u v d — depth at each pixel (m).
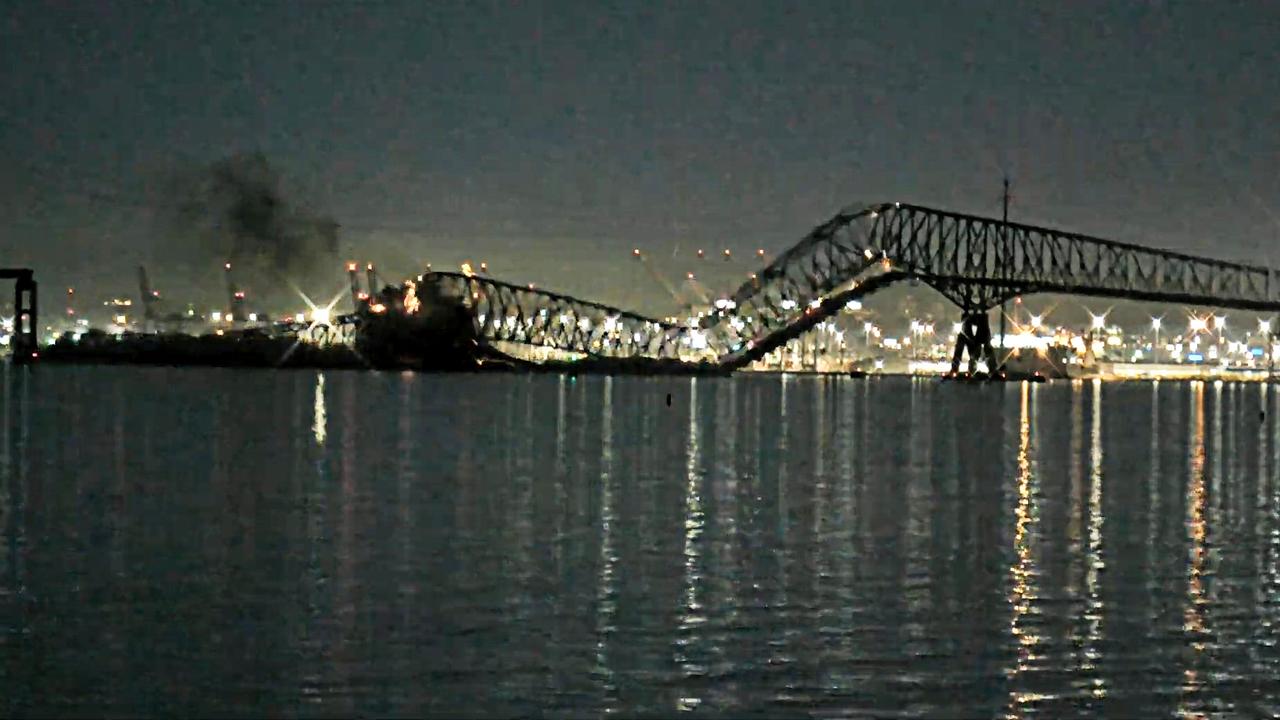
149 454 88.50
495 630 38.56
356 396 183.50
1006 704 32.59
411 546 51.72
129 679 33.78
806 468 85.69
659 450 98.62
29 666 34.72
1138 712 32.09
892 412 165.75
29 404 151.88
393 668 34.84
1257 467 90.12
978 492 72.56
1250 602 42.84
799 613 41.00
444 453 92.44
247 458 86.25
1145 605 42.38
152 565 47.31
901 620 40.19
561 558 49.53
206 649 36.34
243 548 50.91
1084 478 81.12
